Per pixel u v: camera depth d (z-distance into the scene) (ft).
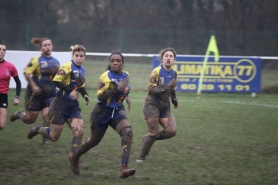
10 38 221.25
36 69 76.69
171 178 59.72
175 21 315.58
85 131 96.02
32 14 314.14
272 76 204.95
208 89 168.76
